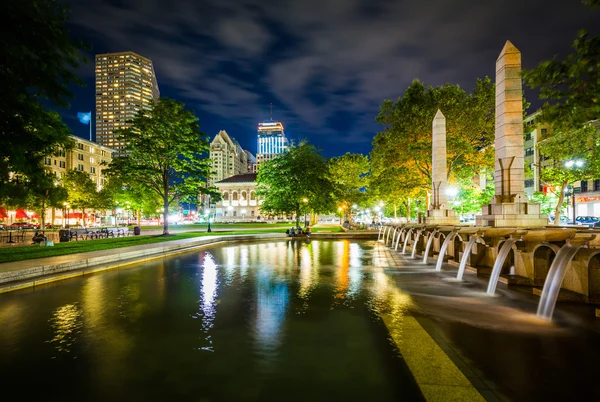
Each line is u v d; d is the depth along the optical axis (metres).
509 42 15.70
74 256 16.84
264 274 14.93
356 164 64.38
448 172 33.50
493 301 9.90
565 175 29.42
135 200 56.25
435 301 9.95
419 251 23.06
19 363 6.03
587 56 5.71
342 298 10.45
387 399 4.73
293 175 42.00
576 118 5.91
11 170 10.52
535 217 14.77
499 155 16.19
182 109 33.44
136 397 4.88
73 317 8.67
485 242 13.52
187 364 5.94
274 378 5.39
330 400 4.72
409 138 33.69
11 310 9.30
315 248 27.42
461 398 4.57
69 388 5.16
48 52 7.66
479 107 31.30
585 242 8.71
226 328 7.77
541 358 6.03
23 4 6.90
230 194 149.50
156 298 10.62
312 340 6.97
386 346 6.62
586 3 5.59
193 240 28.75
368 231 46.34
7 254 17.09
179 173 34.91
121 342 6.98
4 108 8.23
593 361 5.91
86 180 63.75
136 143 31.83
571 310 8.30
